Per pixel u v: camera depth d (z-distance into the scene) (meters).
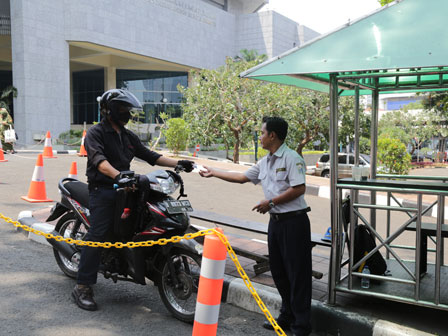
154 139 25.00
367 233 3.94
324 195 11.49
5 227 6.43
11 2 34.91
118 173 3.62
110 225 3.83
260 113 20.33
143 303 4.05
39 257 5.21
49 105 36.03
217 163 17.81
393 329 3.31
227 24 55.12
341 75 3.79
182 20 47.25
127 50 41.06
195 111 21.45
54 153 20.50
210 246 2.39
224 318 3.85
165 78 51.00
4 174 11.62
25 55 34.38
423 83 4.79
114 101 3.80
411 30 3.21
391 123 41.28
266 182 3.48
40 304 3.88
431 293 3.68
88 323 3.57
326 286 4.32
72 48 41.47
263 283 4.32
